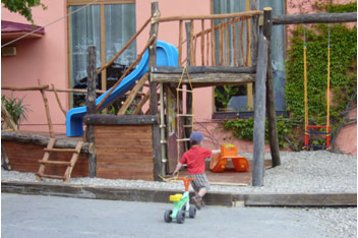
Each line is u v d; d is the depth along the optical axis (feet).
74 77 56.70
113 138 37.70
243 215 28.84
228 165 44.21
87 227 26.48
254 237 24.34
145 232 25.43
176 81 36.96
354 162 44.16
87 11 56.54
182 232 25.36
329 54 47.60
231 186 34.27
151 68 37.17
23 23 55.01
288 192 31.04
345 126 49.49
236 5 52.70
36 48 56.39
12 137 41.81
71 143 38.45
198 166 30.71
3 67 56.75
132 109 48.08
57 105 55.47
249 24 38.91
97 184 35.45
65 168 38.88
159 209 30.71
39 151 40.96
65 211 30.30
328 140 48.91
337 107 50.01
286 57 51.24
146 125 36.83
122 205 31.94
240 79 35.99
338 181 35.27
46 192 35.47
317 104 50.42
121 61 55.47
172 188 33.50
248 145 51.44
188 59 40.88
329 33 47.14
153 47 37.29
